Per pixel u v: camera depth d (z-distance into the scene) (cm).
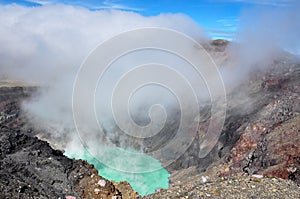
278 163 3158
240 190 1287
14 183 1722
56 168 2222
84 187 2092
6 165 2014
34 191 1742
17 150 2308
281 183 1357
